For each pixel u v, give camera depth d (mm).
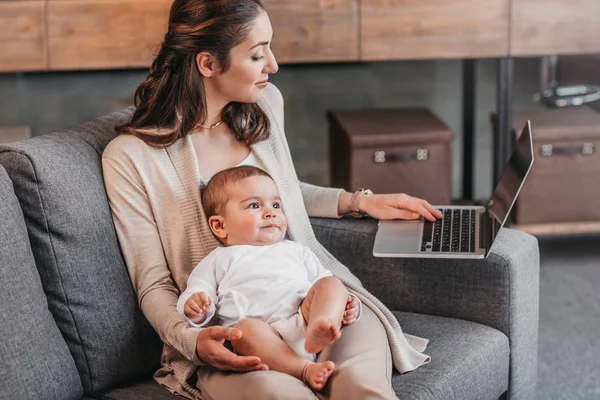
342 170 3783
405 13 3502
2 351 1676
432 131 3646
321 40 3498
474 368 2002
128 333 1937
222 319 1873
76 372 1851
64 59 3465
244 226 1977
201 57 2051
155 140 2023
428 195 3703
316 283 1859
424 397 1847
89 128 2098
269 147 2207
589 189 3695
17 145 1875
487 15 3525
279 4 3451
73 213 1869
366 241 2275
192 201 2025
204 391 1801
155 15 3443
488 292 2145
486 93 4227
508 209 2121
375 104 4227
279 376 1716
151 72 2115
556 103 4121
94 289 1889
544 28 3549
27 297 1745
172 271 2004
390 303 2273
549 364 2910
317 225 2344
